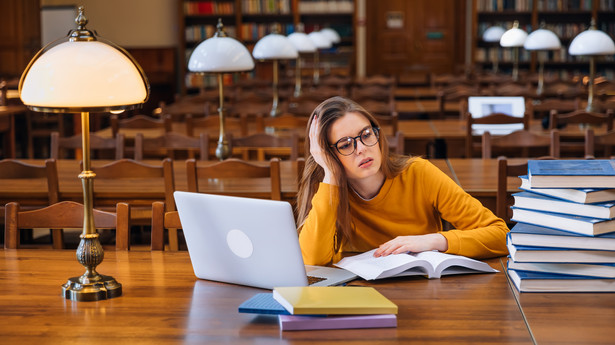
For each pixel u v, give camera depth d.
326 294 1.74
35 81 1.83
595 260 1.85
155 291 1.95
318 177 2.38
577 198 1.86
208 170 3.60
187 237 2.02
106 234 4.12
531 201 1.96
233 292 1.93
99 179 4.02
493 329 1.64
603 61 13.03
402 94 9.88
